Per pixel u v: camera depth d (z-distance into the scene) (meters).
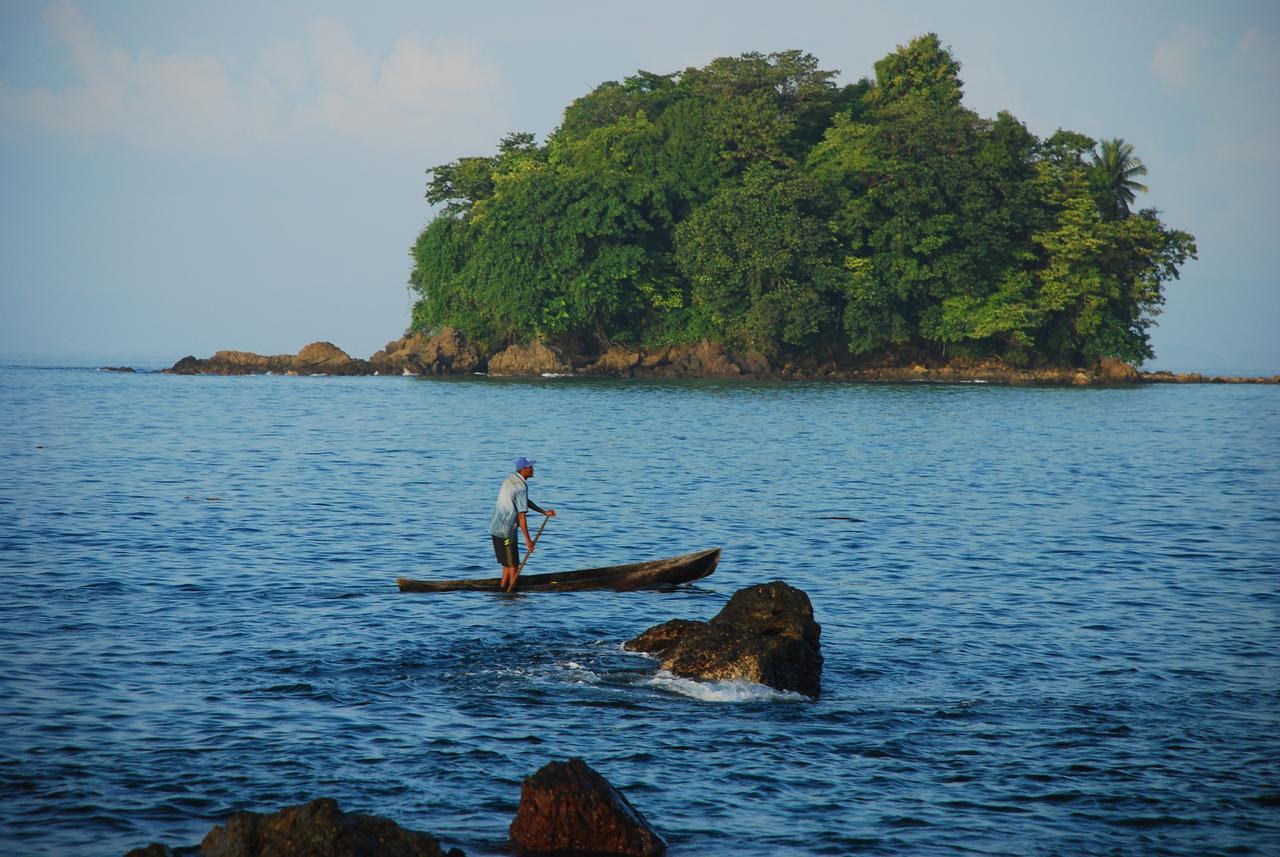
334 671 44.91
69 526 78.94
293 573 65.00
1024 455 145.12
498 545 62.34
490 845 29.70
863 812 32.22
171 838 29.44
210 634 50.19
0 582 59.81
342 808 31.56
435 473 116.50
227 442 150.12
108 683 42.34
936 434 174.88
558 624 54.41
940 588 63.69
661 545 77.19
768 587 49.22
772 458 135.88
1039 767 35.91
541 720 39.69
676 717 40.38
